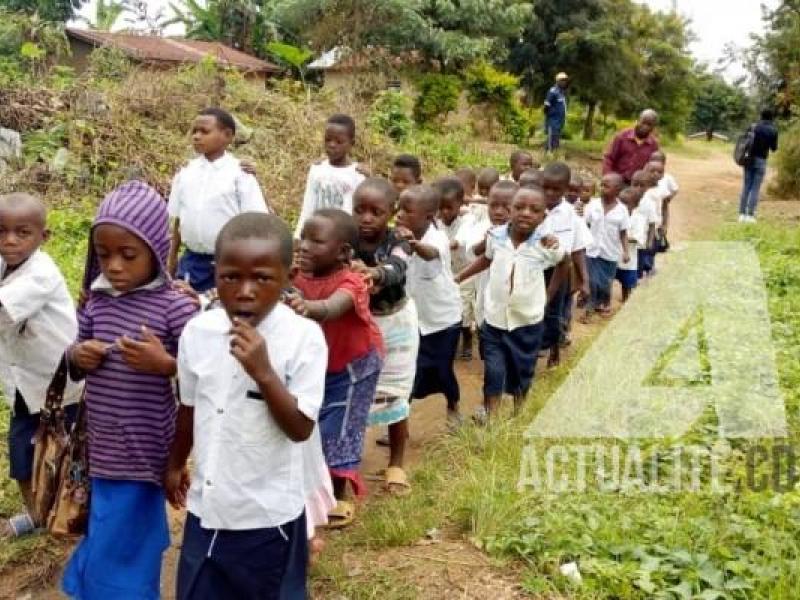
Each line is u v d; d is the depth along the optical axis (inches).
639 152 432.8
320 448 129.0
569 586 133.6
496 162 655.1
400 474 177.9
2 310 137.5
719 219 622.2
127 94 451.2
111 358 122.9
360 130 540.4
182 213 222.2
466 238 253.4
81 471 127.7
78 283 288.7
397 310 174.6
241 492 108.3
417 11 898.7
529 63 1151.0
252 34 1013.2
